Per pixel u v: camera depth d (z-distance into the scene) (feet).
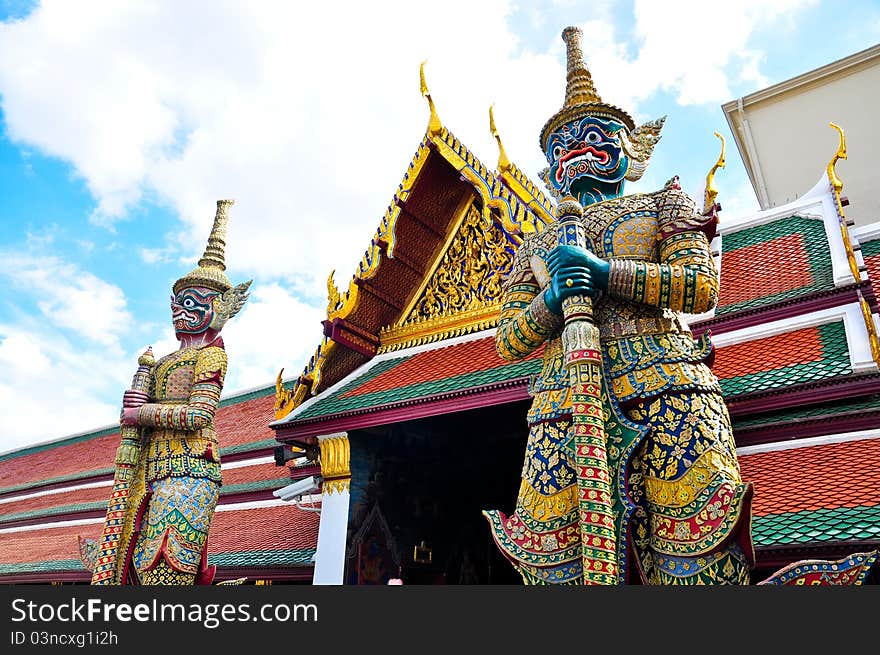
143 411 29.99
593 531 15.10
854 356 26.30
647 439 16.72
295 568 37.11
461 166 31.48
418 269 35.06
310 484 34.50
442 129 32.50
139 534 29.22
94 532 57.47
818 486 23.54
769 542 21.58
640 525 16.26
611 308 18.25
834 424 25.59
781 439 26.32
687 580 15.37
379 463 32.65
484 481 37.52
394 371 32.78
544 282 19.61
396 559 32.17
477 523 37.35
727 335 31.50
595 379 16.24
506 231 28.86
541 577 16.65
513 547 17.24
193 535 29.04
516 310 20.06
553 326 18.30
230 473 56.75
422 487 34.91
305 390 33.40
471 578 36.04
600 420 15.96
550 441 17.51
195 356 31.83
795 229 36.81
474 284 33.71
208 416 30.42
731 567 15.01
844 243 31.96
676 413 16.65
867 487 22.63
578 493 15.56
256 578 38.55
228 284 34.76
